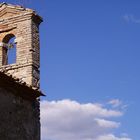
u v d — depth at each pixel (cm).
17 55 2211
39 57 2244
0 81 1830
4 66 2202
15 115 1905
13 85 1898
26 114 1980
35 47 2230
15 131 1886
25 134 1945
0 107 1823
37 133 2031
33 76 2156
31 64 2167
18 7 2284
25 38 2230
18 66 2181
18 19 2272
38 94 2047
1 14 2314
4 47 2286
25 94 1988
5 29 2286
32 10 2258
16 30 2266
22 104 1966
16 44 2241
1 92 1845
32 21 2259
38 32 2291
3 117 1830
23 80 2150
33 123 2017
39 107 2086
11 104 1891
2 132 1808
